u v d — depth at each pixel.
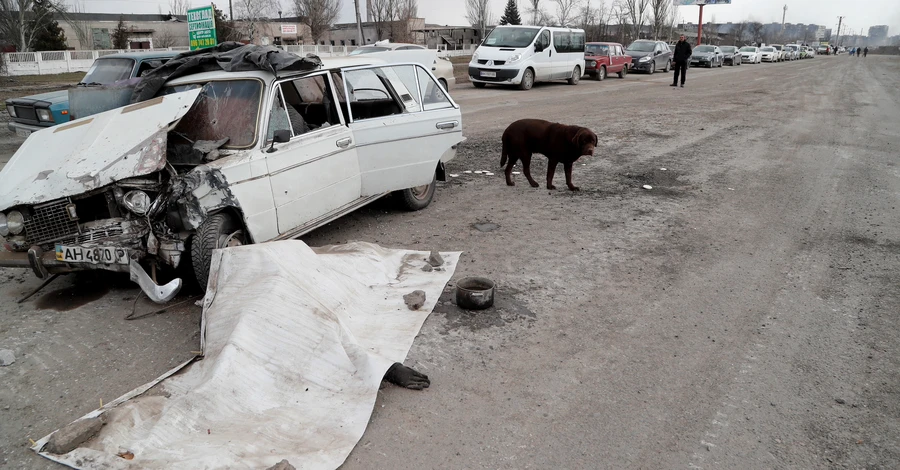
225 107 5.05
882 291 4.94
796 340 4.12
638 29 66.12
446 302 4.60
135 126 4.60
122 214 4.47
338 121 5.65
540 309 4.54
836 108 17.12
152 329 4.21
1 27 38.97
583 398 3.42
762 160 10.08
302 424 3.07
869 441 3.09
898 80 30.44
